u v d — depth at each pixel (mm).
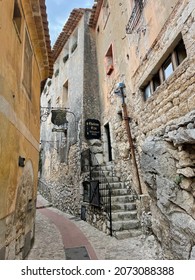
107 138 7715
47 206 10641
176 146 3031
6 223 2258
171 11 3211
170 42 3211
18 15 2879
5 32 2234
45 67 4973
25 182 3268
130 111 5324
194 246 2449
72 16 10219
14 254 2619
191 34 2695
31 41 3836
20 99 2904
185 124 2766
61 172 9961
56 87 12773
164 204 3018
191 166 2764
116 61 6602
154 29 3789
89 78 8688
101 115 8188
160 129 3514
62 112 9164
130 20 5035
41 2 3521
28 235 3584
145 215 4254
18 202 2814
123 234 4301
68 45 11680
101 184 5680
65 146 9766
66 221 6676
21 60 2996
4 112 2166
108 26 7621
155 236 3654
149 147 3555
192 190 2756
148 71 4023
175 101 3062
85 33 9391
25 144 3254
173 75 3104
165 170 3105
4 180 2168
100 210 5348
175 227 2801
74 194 7910
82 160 7410
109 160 7461
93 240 4371
